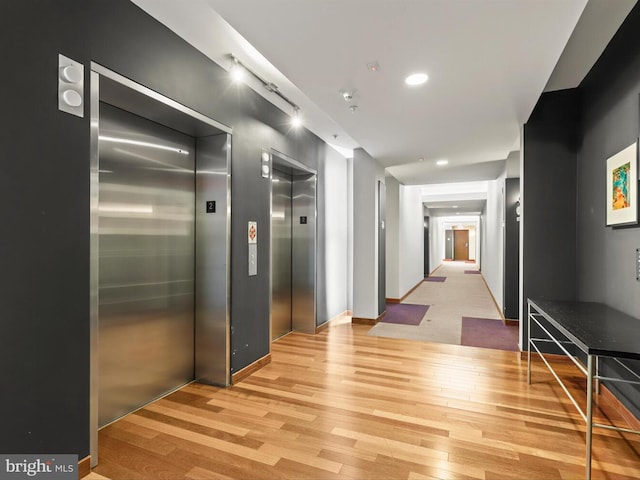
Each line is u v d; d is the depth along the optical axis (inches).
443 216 652.7
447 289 371.6
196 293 118.3
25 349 61.4
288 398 106.8
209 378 117.2
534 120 143.1
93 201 72.9
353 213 209.9
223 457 77.2
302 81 104.9
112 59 76.5
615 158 101.2
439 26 77.5
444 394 109.4
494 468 72.9
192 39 96.5
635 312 93.5
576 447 80.5
